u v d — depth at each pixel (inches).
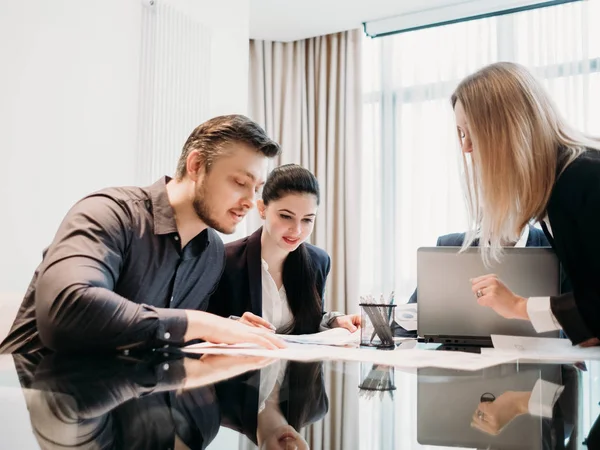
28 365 29.2
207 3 126.0
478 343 53.4
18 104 86.4
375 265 155.6
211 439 14.3
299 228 69.6
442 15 146.9
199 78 121.7
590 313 45.8
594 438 15.8
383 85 157.6
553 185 51.1
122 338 37.2
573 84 134.0
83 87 97.3
